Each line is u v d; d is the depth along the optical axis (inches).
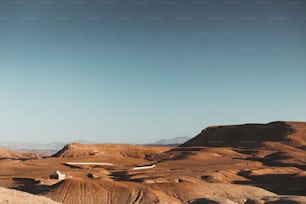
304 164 6934.1
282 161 7377.0
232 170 6008.9
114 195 3732.8
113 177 5487.2
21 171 6048.2
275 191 5113.2
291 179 5580.7
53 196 3654.0
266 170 6028.5
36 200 1913.1
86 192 3705.7
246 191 4138.8
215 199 3206.2
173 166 6879.9
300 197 3371.1
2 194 1823.3
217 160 7795.3
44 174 5580.7
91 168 6737.2
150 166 6776.6
